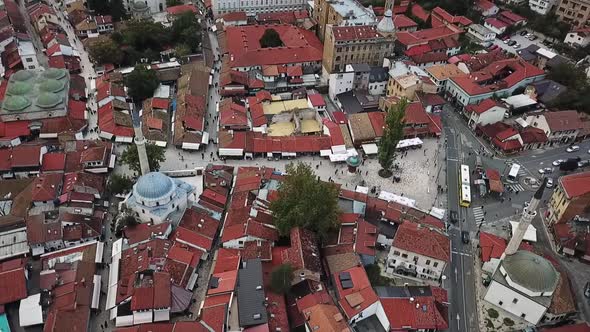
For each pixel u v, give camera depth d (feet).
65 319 360.48
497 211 509.35
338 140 572.92
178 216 457.27
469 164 571.69
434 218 476.95
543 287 379.96
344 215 460.14
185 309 382.63
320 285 392.06
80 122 581.94
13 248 422.82
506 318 400.67
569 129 599.16
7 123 563.48
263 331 350.64
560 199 475.72
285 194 444.96
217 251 433.89
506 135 592.19
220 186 501.56
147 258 402.11
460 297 416.05
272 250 428.97
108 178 515.91
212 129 605.31
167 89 650.84
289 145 567.18
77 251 423.23
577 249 452.35
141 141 444.55
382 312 377.50
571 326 376.07
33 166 503.20
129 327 356.38
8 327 363.76
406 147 585.22
